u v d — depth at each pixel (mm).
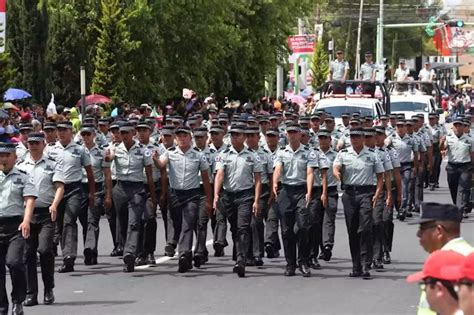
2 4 31188
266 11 60438
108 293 18266
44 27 49625
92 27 50938
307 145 21688
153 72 52500
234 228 20812
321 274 20531
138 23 51000
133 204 21156
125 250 20594
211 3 54312
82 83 37719
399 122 29719
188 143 20797
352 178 19969
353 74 113625
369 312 16453
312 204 20734
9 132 27625
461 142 29969
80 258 22750
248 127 20547
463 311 6773
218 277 20047
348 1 114500
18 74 49156
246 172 20328
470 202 30328
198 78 55250
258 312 16438
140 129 21453
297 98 65125
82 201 21641
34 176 17391
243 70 60250
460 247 8680
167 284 19234
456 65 101562
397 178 22656
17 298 15812
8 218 15766
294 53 66500
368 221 19859
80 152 20734
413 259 22500
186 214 20688
